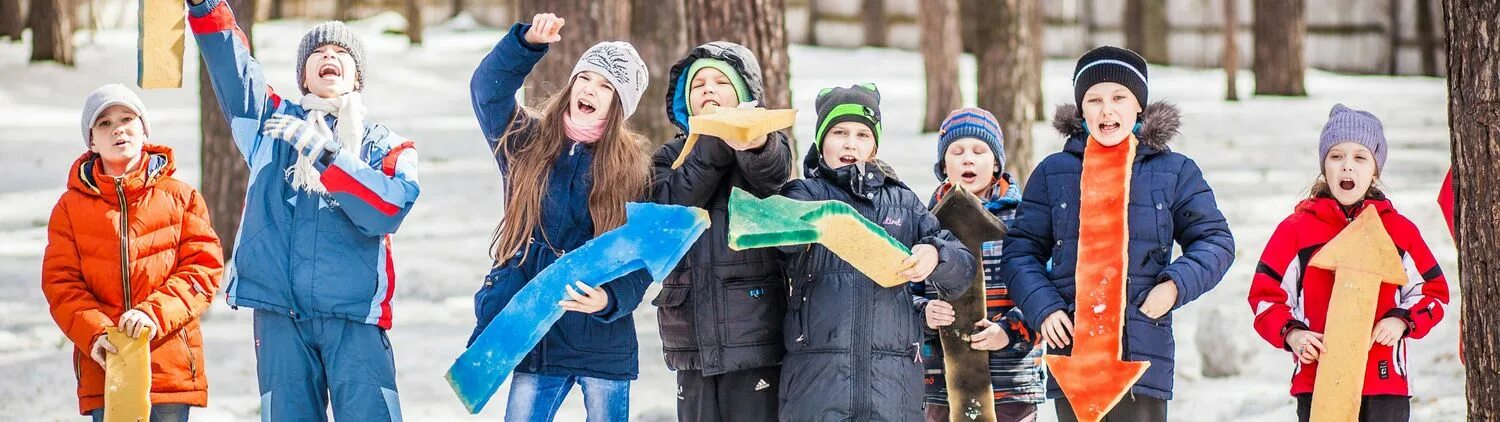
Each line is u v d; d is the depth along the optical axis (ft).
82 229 22.90
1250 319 42.14
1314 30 185.68
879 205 21.95
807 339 21.44
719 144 21.39
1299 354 23.66
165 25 21.62
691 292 22.16
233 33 22.17
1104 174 22.25
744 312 21.98
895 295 21.72
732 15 41.42
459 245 58.65
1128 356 22.03
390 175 22.56
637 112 49.98
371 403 22.06
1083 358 21.52
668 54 49.67
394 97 127.54
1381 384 23.58
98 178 22.94
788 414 21.53
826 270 21.57
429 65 146.41
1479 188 20.12
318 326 21.94
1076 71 23.08
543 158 22.26
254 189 22.40
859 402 21.09
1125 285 21.59
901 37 199.93
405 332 41.93
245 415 32.07
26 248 56.70
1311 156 85.66
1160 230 22.36
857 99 22.07
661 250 20.66
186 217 23.62
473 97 22.86
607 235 20.93
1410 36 179.73
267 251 22.00
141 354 22.07
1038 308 22.08
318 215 22.00
